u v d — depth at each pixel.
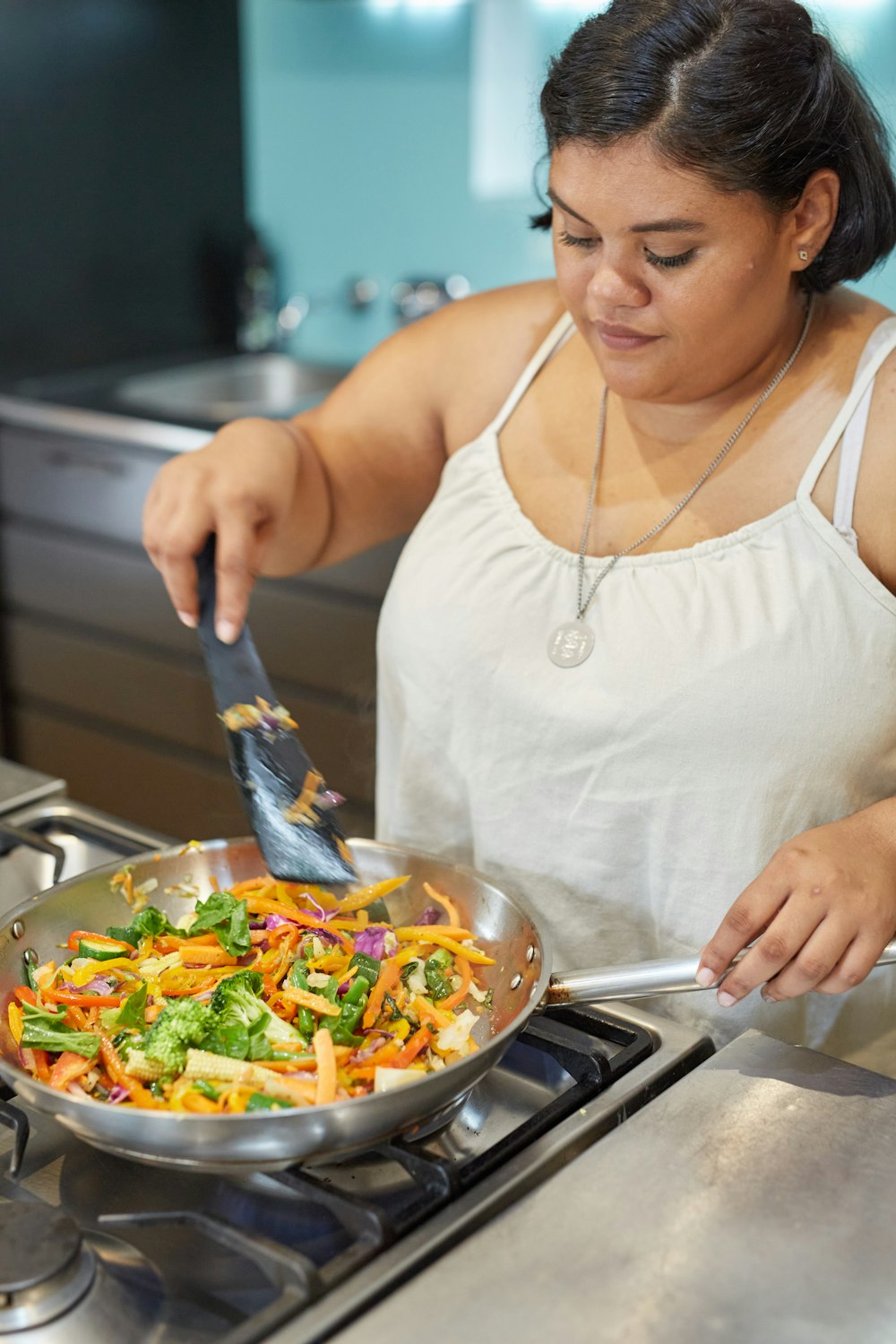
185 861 0.99
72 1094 0.73
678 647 1.01
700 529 1.04
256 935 0.90
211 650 1.02
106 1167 0.78
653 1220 0.69
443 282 3.17
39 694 3.08
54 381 3.09
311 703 2.62
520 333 1.18
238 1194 0.74
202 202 3.30
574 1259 0.67
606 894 1.07
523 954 0.90
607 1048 0.88
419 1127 0.78
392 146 3.15
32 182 2.93
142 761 2.92
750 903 0.84
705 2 0.82
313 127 3.26
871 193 0.94
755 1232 0.69
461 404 1.21
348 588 2.50
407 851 0.99
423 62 3.03
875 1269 0.67
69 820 1.19
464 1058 0.72
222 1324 0.65
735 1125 0.77
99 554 2.84
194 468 1.11
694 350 0.93
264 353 3.42
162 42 3.08
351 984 0.84
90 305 3.13
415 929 0.94
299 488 1.17
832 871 0.84
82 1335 0.64
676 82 0.82
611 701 1.02
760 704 0.98
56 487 2.88
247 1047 0.77
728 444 1.03
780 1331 0.63
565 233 0.91
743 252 0.88
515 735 1.07
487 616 1.09
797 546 1.00
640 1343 0.62
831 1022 1.08
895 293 2.16
